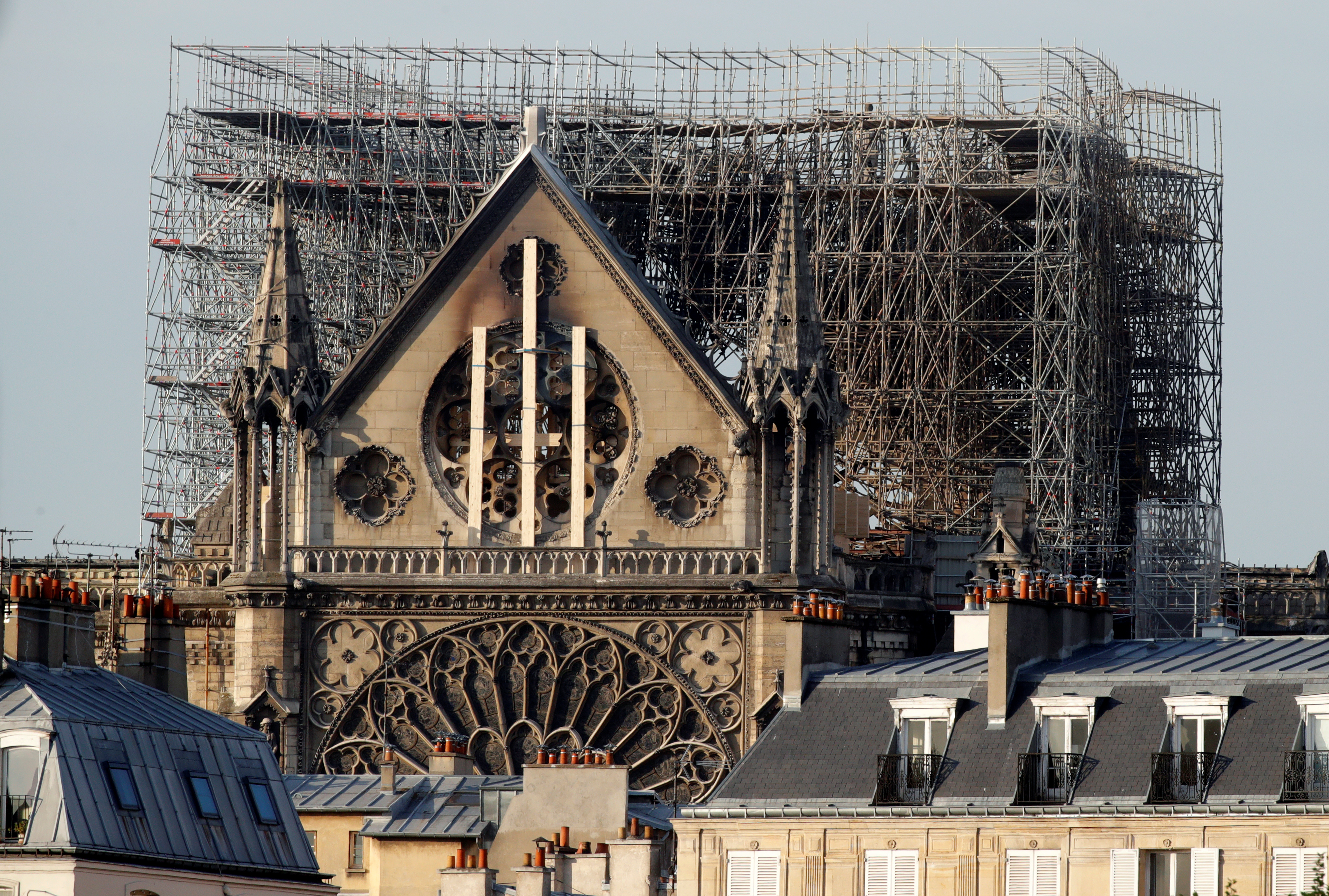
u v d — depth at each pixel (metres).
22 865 194.88
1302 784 196.62
